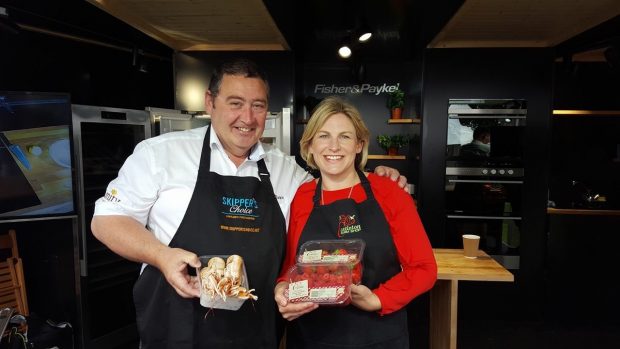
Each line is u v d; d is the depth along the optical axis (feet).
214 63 12.09
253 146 4.82
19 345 6.68
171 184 4.39
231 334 4.27
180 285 3.57
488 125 11.38
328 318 4.62
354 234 4.66
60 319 9.04
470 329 11.14
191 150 4.65
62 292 8.98
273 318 4.48
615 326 11.35
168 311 4.24
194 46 12.05
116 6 8.53
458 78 11.36
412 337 10.65
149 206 4.43
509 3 8.13
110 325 9.47
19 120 7.79
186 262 3.62
